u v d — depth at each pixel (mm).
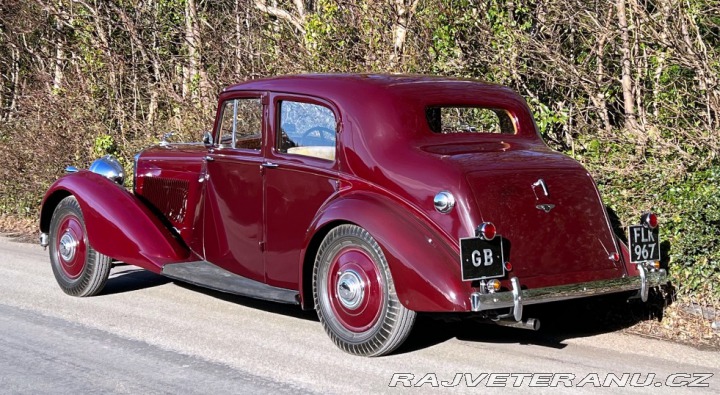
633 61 8312
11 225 12195
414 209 5277
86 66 13852
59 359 5465
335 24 10086
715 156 7070
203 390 4840
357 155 5609
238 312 6762
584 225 5496
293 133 6070
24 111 13383
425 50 9266
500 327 6355
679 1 7543
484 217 5094
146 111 13641
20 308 6871
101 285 7227
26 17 14969
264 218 6223
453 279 4965
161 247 6812
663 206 6801
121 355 5547
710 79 7402
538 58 8539
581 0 8562
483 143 5871
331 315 5586
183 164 7086
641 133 7625
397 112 5660
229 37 12219
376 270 5281
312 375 5098
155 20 13828
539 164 5504
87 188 7094
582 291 5312
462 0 8812
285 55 10734
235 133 6555
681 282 6512
